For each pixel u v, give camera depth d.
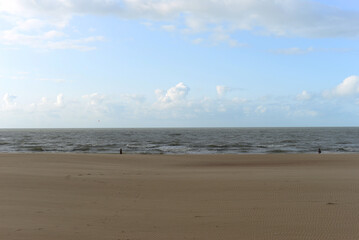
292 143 60.19
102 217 7.58
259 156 28.88
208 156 29.06
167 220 7.34
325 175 15.05
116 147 49.94
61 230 6.47
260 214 7.84
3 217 7.36
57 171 16.06
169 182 13.14
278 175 15.19
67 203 9.03
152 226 6.86
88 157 25.56
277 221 7.22
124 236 6.15
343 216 7.60
